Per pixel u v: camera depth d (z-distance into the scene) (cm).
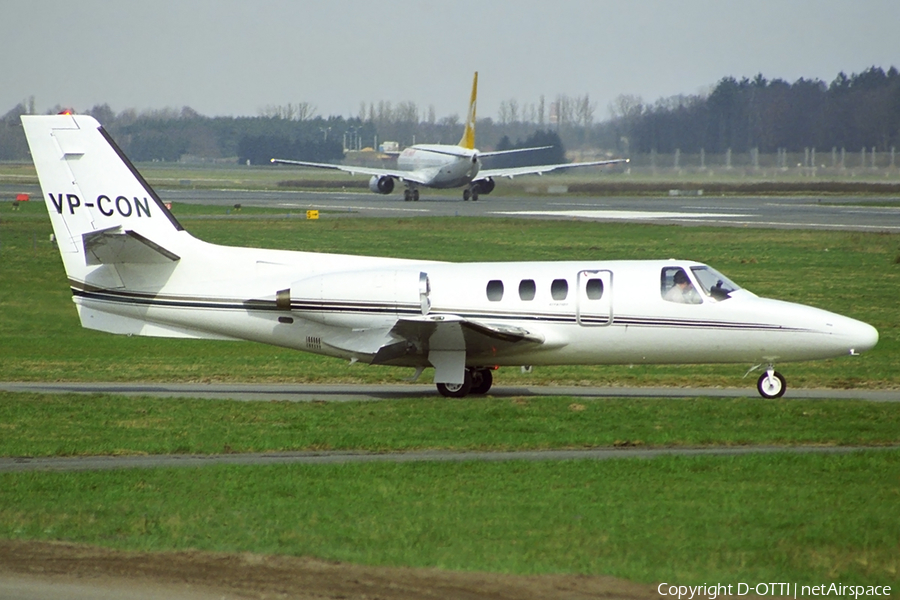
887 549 4031
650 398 7900
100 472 5481
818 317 7644
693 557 3931
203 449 6116
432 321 7488
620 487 5047
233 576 3712
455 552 3988
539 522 4422
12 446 6209
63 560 3906
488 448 6131
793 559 3912
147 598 3506
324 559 3897
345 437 6397
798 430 6481
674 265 7938
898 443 6162
